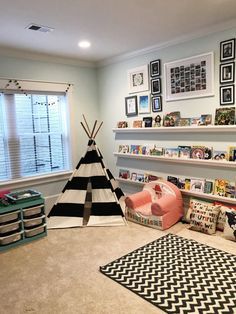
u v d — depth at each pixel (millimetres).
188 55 3387
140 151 4113
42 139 4145
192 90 3395
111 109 4559
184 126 3441
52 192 4219
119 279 2281
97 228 3369
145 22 2848
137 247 2844
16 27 2832
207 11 2631
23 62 3766
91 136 3938
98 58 4320
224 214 3061
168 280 2240
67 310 1938
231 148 3102
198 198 3480
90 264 2543
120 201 4258
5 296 2125
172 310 1893
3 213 2867
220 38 3061
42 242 3051
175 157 3617
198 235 3076
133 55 4023
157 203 3225
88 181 3654
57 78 4152
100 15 2607
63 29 2941
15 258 2717
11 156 3814
